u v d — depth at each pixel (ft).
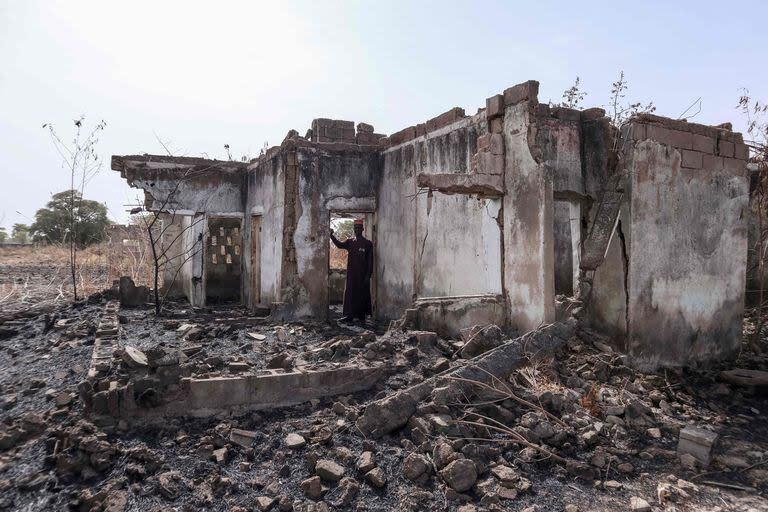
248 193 39.86
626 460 13.84
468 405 15.10
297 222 30.86
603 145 21.35
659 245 20.35
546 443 14.06
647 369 19.98
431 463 12.91
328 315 31.71
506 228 21.91
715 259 22.20
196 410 15.33
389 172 32.22
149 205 37.35
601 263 19.54
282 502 11.66
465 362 17.22
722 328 22.50
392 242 32.01
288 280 30.66
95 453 12.92
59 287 41.16
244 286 40.78
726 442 15.16
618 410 15.88
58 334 24.68
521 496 12.06
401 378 17.57
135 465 12.72
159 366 15.12
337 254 56.13
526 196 20.77
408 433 14.49
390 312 32.22
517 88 21.17
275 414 15.87
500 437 14.20
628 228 19.69
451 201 26.17
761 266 24.91
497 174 21.85
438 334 22.63
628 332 19.66
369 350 19.25
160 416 14.90
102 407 14.44
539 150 20.42
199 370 17.58
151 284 43.88
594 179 21.62
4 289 41.22
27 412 15.67
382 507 11.67
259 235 38.19
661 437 15.10
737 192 22.91
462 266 25.25
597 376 18.57
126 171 36.52
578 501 11.99
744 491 12.67
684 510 11.76
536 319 20.21
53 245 83.25
